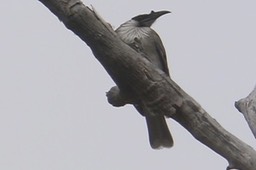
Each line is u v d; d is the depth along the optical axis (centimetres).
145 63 765
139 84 775
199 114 765
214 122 761
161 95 773
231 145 749
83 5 730
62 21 741
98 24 738
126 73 768
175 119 786
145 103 812
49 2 725
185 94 775
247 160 742
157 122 923
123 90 811
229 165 756
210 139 758
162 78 773
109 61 759
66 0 723
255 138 835
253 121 841
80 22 730
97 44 748
